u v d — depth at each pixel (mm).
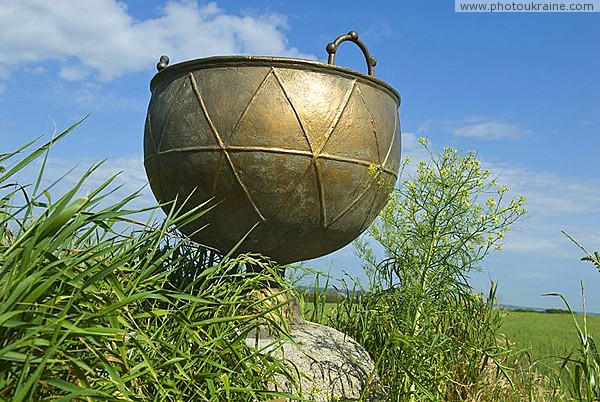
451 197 3867
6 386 1571
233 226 3771
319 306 4898
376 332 4148
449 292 4121
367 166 3777
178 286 3664
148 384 2311
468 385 3881
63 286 1798
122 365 1942
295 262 4125
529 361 4113
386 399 3650
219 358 2621
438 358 3941
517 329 7828
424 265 3938
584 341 2887
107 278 1926
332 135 3629
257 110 3568
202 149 3633
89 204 1782
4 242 2195
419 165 3916
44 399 1612
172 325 2787
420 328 3893
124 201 1858
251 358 2699
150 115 3984
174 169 3779
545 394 3967
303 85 3625
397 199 4043
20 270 1577
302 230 3791
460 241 3953
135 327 2104
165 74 3938
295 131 3578
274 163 3572
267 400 2541
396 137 4098
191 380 2336
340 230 3889
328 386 3518
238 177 3604
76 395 1520
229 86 3623
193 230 3943
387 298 4148
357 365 3672
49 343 1535
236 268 3865
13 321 1537
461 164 3875
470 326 4168
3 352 1467
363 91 3807
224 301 2941
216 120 3605
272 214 3689
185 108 3715
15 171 1792
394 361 3709
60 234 1697
